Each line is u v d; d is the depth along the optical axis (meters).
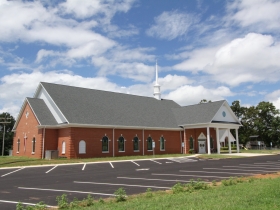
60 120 35.56
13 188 14.23
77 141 34.12
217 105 44.66
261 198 9.53
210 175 18.19
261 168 22.23
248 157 36.47
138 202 9.70
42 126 34.88
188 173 19.48
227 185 13.06
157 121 44.56
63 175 19.42
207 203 9.00
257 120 80.25
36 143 35.88
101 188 13.80
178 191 11.79
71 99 38.06
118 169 23.00
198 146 48.25
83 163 28.47
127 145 39.53
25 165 26.55
